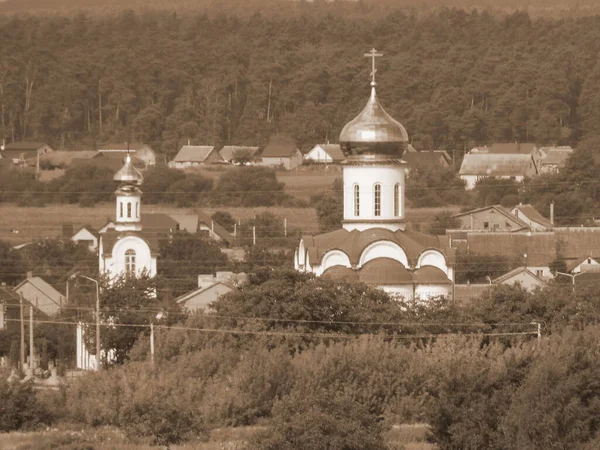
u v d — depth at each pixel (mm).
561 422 191500
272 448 188750
